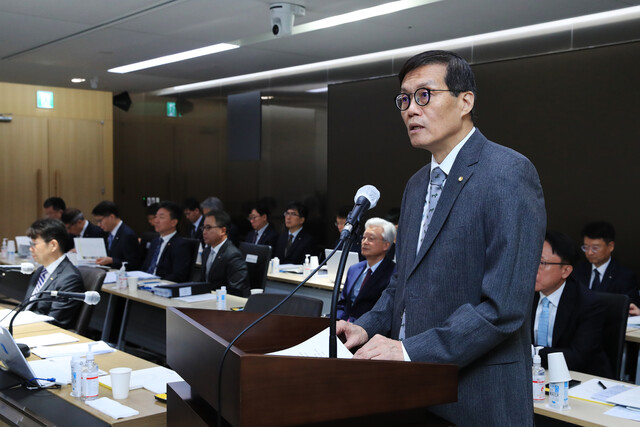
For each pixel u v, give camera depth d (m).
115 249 6.71
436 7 4.82
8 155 9.96
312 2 4.77
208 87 9.06
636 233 4.88
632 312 3.94
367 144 6.88
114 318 5.20
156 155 9.95
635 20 4.93
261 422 1.07
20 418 2.05
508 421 1.38
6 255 7.69
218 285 5.14
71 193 10.43
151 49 6.59
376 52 6.69
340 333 1.56
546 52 5.47
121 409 2.09
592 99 5.13
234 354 1.09
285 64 7.45
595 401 2.28
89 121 10.53
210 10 5.05
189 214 8.30
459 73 1.46
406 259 1.56
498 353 1.40
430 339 1.31
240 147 8.56
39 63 7.38
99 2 4.85
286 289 5.81
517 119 5.60
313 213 7.69
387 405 1.18
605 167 5.05
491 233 1.38
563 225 5.31
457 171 1.46
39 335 3.21
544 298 3.04
